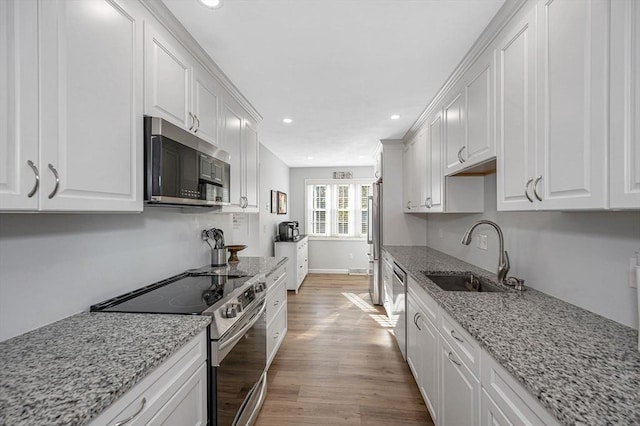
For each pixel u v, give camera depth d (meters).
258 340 1.86
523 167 1.25
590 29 0.89
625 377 0.79
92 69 1.02
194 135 1.60
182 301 1.44
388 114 2.96
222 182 1.97
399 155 4.03
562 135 1.02
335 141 4.12
